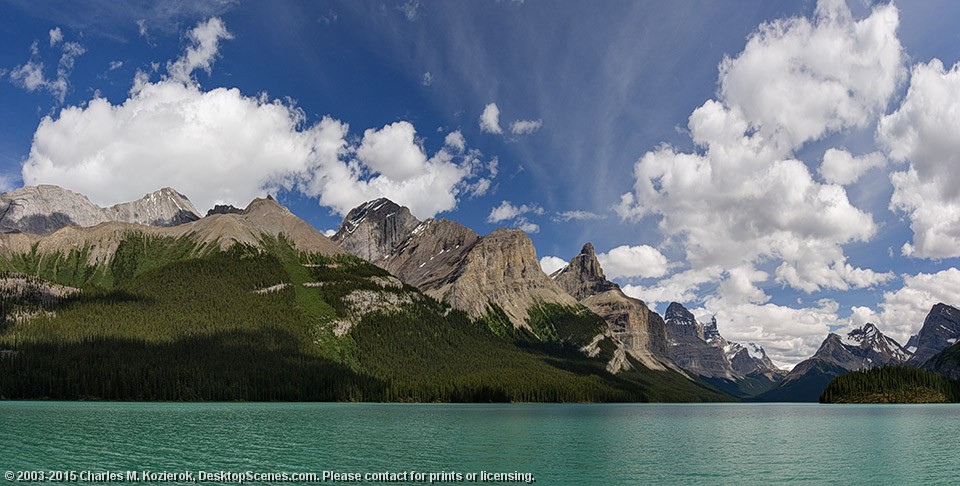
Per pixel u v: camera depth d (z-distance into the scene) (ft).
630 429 584.81
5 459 329.93
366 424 563.07
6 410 646.74
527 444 431.02
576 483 294.66
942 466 359.46
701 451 414.62
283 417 622.54
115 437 417.49
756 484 300.81
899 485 302.86
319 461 338.54
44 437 411.34
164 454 351.46
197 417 592.60
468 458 359.87
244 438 427.74
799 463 366.84
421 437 460.96
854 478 320.29
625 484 294.46
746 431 579.89
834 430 592.19
